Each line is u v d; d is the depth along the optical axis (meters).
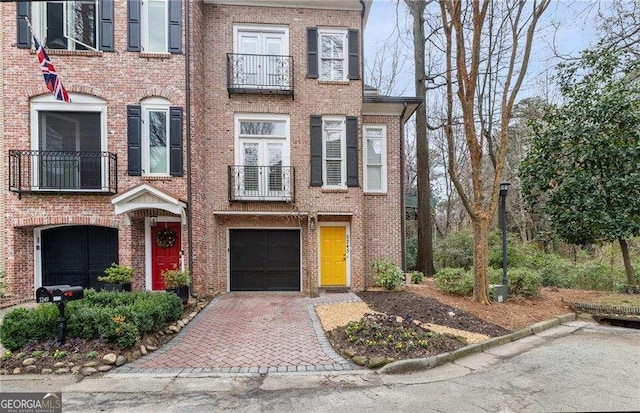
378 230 10.34
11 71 8.48
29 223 8.34
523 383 4.11
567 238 9.26
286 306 7.98
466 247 14.48
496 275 8.72
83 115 8.80
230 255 9.97
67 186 8.58
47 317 4.93
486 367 4.64
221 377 4.29
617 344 5.62
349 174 9.85
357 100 10.00
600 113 8.39
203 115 9.60
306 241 9.99
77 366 4.40
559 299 8.26
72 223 8.48
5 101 8.45
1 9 8.49
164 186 8.73
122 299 6.16
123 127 8.73
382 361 4.54
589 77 8.88
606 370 4.49
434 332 5.50
